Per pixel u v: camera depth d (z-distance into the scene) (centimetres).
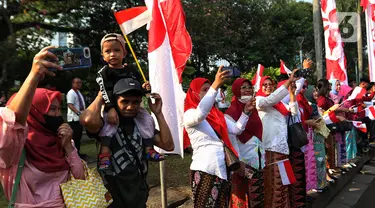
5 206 398
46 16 949
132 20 343
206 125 296
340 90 693
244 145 340
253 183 342
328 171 565
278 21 2239
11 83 863
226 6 1700
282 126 375
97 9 989
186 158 684
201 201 292
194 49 1355
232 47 1691
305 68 442
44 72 178
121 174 218
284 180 368
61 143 211
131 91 213
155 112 248
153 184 503
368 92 850
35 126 202
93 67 1143
